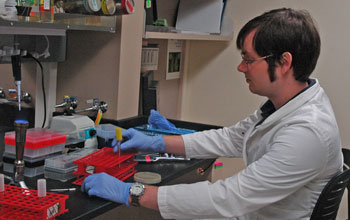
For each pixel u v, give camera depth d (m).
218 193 1.31
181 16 3.01
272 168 1.27
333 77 2.74
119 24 2.12
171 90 3.12
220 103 3.13
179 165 1.83
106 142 1.97
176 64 3.09
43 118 2.22
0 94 2.14
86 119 1.98
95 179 1.42
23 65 2.18
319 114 1.34
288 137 1.29
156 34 2.29
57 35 1.90
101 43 2.18
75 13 1.77
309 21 1.34
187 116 3.28
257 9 2.89
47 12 1.62
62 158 1.64
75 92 2.30
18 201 1.20
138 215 2.00
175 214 1.34
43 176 1.59
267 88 1.39
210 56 3.12
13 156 1.60
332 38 2.71
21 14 1.50
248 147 1.57
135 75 2.31
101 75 2.22
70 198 1.39
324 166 1.31
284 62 1.32
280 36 1.29
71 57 2.27
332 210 1.40
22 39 1.89
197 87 3.20
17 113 2.17
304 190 1.41
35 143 1.57
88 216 1.29
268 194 1.29
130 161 1.74
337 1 2.66
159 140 1.80
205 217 1.33
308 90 1.40
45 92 2.21
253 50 1.34
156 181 1.58
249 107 3.03
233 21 2.97
